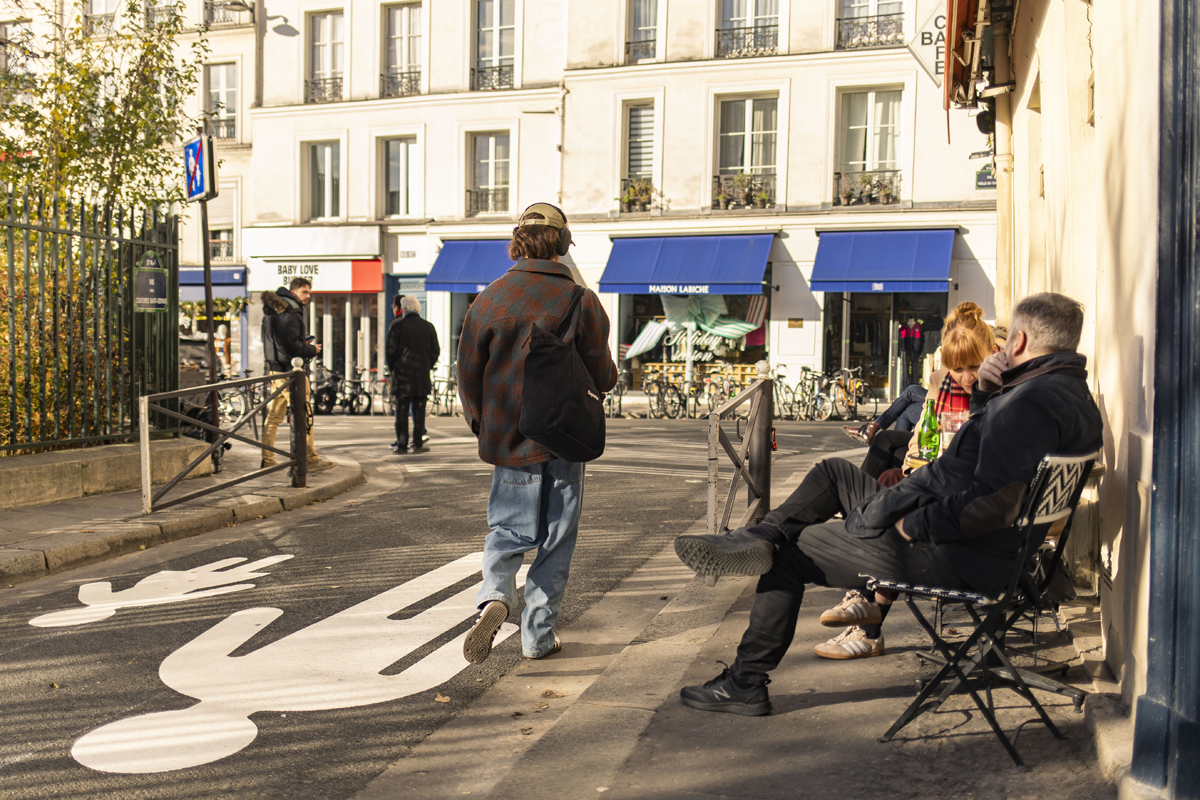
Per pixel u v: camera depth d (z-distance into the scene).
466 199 25.02
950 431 4.25
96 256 7.87
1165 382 2.45
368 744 3.23
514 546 3.80
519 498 3.83
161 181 10.31
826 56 21.23
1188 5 2.43
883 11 21.08
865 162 21.45
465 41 24.73
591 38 23.28
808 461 10.79
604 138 23.25
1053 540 3.91
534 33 24.08
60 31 10.16
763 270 21.11
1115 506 3.19
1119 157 3.24
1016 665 3.48
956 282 20.42
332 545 6.38
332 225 25.84
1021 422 2.86
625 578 5.51
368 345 26.06
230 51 26.91
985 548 2.95
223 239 27.44
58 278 7.59
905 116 20.75
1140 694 2.58
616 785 2.74
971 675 3.40
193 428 8.96
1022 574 3.10
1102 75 3.54
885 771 2.77
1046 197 6.39
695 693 3.32
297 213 26.44
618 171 23.17
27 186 7.41
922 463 4.35
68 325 7.62
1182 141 2.44
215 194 8.59
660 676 3.68
